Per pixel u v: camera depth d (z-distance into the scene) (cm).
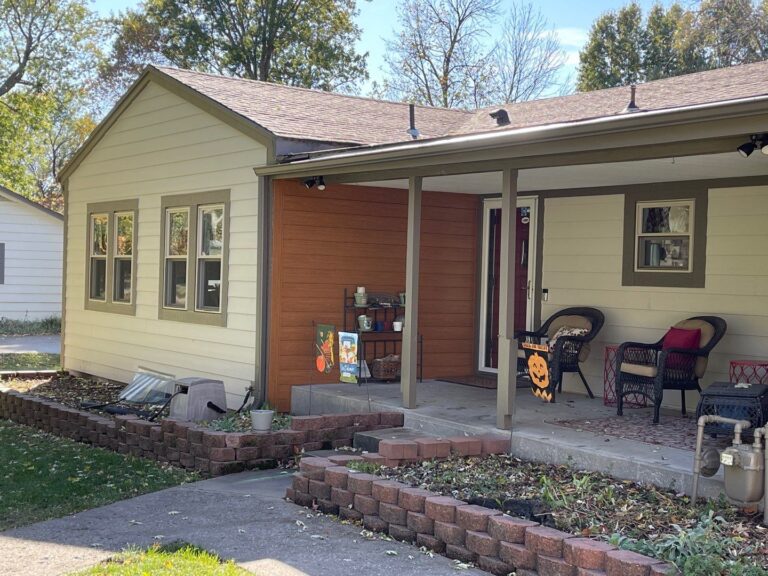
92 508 649
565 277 1005
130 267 1288
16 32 2902
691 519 525
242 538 563
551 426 766
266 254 991
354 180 925
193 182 1124
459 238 1118
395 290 1074
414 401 862
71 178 1449
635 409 868
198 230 1118
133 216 1267
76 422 953
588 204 980
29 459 837
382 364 1034
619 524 518
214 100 1066
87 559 521
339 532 579
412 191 851
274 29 3406
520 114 1243
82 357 1412
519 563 480
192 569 491
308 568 502
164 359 1188
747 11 3022
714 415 599
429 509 541
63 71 2966
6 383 1338
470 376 1109
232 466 771
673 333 842
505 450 730
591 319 949
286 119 1067
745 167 758
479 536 506
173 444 812
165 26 3472
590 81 3491
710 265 862
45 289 2383
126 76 3700
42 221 2372
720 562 426
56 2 2897
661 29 3403
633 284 932
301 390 984
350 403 909
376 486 582
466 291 1125
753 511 524
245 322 1025
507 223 747
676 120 562
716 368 853
